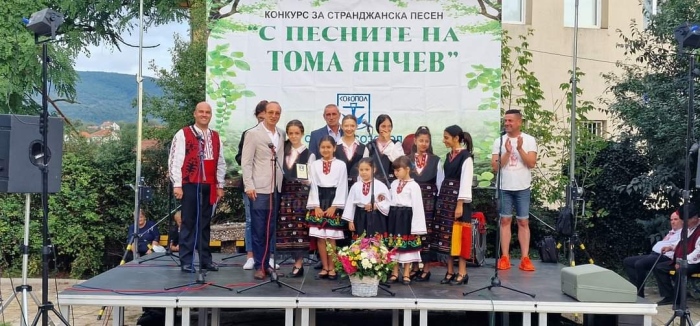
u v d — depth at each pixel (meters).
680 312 5.75
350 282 6.00
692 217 7.19
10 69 11.09
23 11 11.11
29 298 8.44
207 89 8.08
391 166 6.55
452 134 6.27
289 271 6.93
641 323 6.07
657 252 7.61
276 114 6.34
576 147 9.73
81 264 10.51
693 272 7.23
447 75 8.08
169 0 12.82
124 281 6.23
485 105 8.05
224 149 8.08
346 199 6.25
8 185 5.64
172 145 6.59
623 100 9.03
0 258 10.34
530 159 7.07
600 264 10.53
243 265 7.23
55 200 10.33
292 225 6.42
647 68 9.16
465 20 8.06
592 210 10.23
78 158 10.52
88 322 7.39
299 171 6.12
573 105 8.02
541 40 12.91
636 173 10.05
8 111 11.20
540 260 8.04
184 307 5.64
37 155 5.76
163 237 8.45
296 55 8.12
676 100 8.20
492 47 8.05
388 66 8.10
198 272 6.34
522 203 7.16
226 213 10.55
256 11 8.10
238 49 8.09
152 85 10.82
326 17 8.11
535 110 9.76
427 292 5.96
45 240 5.51
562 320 7.72
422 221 6.11
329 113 7.01
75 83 12.30
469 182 6.12
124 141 10.74
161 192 10.80
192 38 11.14
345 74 8.11
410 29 8.09
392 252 5.96
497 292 5.99
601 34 13.18
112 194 10.61
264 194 6.33
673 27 8.56
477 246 7.41
